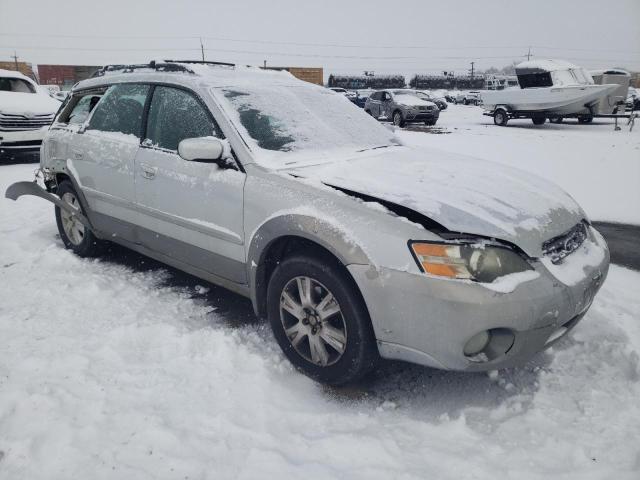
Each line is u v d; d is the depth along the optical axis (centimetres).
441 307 202
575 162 912
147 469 191
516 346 207
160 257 344
